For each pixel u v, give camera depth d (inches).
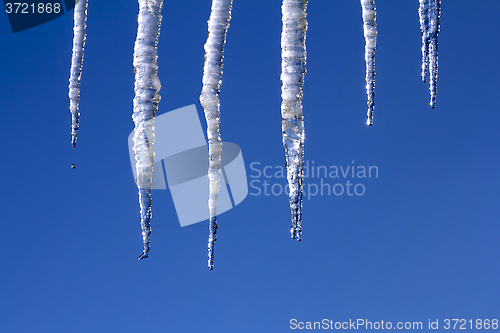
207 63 53.6
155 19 54.0
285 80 53.3
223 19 53.7
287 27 53.4
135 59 53.9
